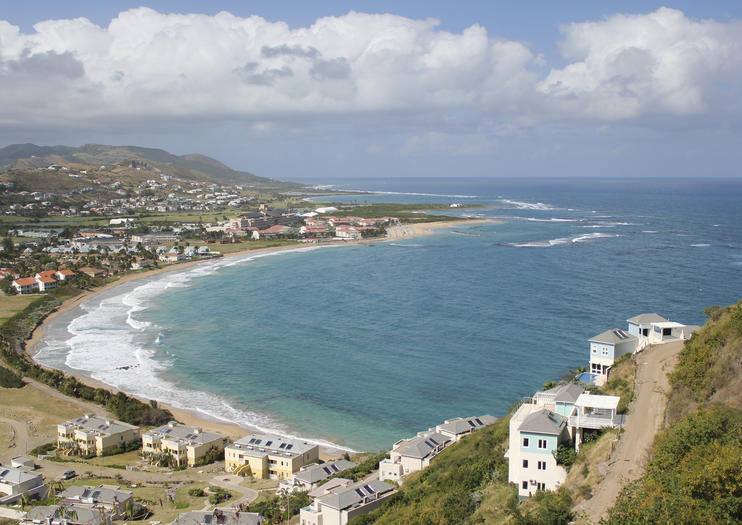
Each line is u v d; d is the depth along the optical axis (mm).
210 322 175375
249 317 180250
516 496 57812
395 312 181750
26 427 105125
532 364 130500
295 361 138875
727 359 62875
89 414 107438
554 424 58406
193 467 92062
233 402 115750
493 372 126812
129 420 107250
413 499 68188
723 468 45219
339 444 97875
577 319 164375
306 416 108750
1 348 144750
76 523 71125
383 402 114125
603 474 52719
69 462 92875
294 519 71812
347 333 160500
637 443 55969
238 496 80000
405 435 100625
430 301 194500
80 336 162500
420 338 153750
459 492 64000
